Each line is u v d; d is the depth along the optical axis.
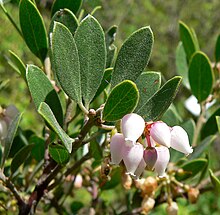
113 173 0.20
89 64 0.13
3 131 0.18
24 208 0.16
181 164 0.20
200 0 0.92
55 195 0.20
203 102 0.21
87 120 0.13
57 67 0.12
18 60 0.15
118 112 0.12
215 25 0.90
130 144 0.12
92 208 0.21
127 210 0.20
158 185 0.19
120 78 0.13
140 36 0.13
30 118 0.54
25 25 0.16
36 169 0.19
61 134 0.11
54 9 0.17
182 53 0.23
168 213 0.19
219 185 0.17
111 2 0.77
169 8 0.90
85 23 0.13
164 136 0.12
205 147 0.20
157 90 0.13
